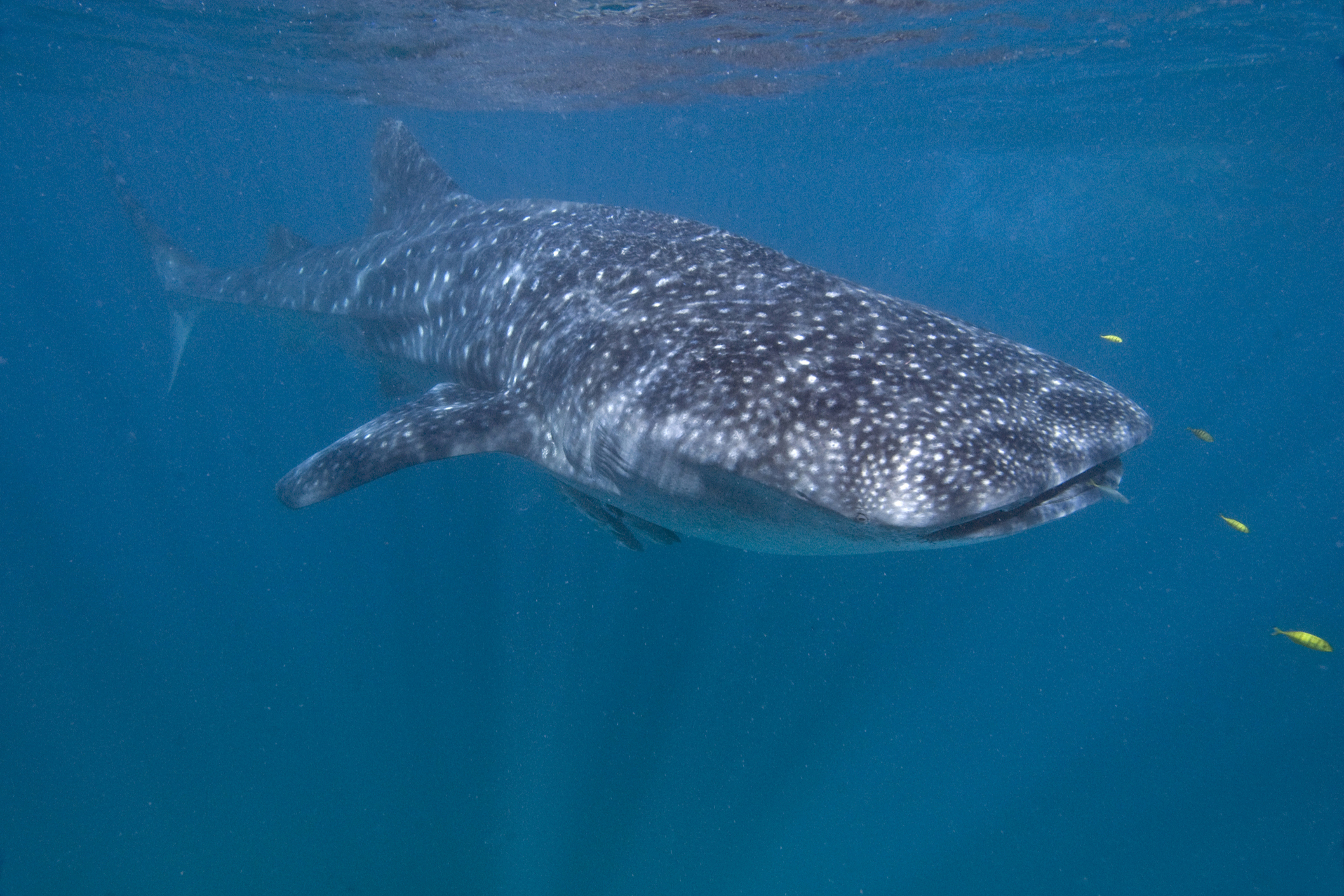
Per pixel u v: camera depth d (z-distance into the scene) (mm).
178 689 13914
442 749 11961
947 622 16016
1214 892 11805
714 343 3842
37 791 11492
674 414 3627
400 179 7871
